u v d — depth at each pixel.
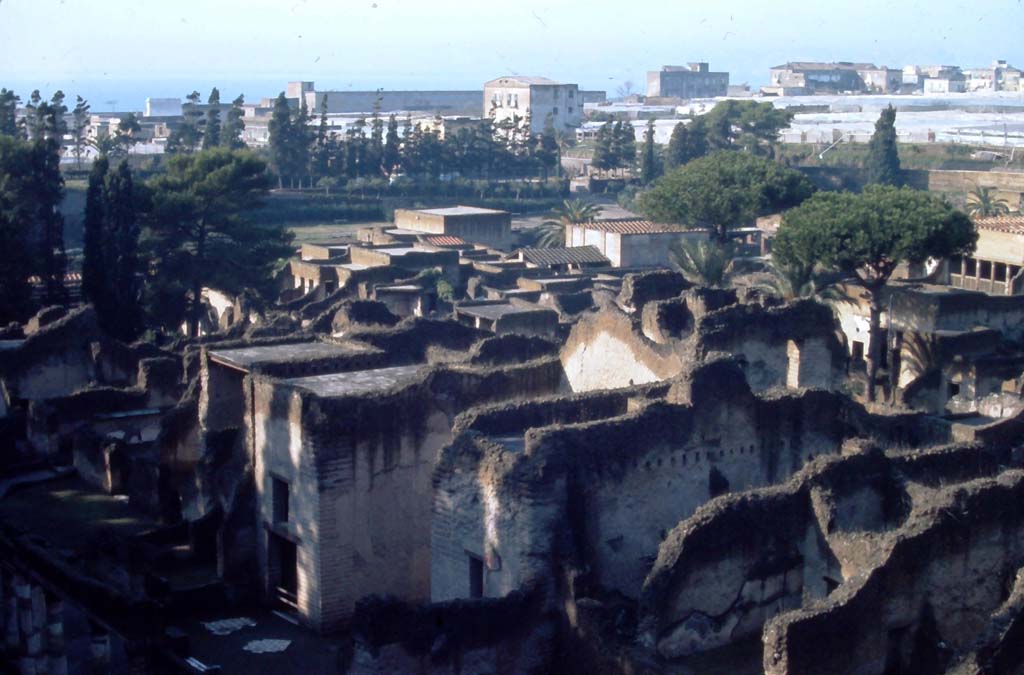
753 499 35.19
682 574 33.84
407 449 43.75
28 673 39.97
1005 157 169.88
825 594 35.34
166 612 42.34
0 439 59.75
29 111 144.62
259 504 45.47
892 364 75.88
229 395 50.16
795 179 102.69
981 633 31.69
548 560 35.66
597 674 33.97
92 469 57.56
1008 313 75.81
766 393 41.75
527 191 168.38
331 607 42.59
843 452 37.72
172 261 91.06
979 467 40.16
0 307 83.69
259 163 95.25
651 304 53.62
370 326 59.16
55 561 39.28
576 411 41.06
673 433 38.44
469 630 33.94
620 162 179.62
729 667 33.53
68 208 136.50
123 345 66.62
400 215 125.44
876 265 73.75
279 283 100.62
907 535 32.91
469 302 82.69
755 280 85.12
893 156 155.50
